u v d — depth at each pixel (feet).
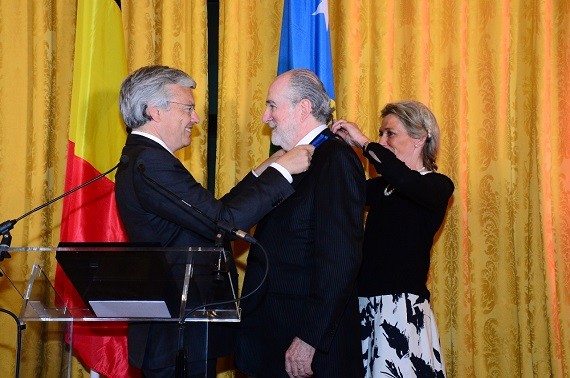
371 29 12.70
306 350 8.59
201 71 12.61
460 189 12.31
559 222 12.44
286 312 9.07
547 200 12.26
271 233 9.34
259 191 8.86
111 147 11.51
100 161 11.40
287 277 9.14
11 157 12.41
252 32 12.91
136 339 8.99
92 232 11.21
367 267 10.24
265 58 12.91
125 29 12.77
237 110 12.64
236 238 8.24
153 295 7.88
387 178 10.06
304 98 9.52
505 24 12.73
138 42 12.62
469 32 12.85
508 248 12.38
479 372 12.25
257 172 10.57
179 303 7.95
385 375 9.70
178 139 9.59
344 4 12.60
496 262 12.39
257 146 12.71
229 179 12.46
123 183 9.16
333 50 12.84
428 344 9.96
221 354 9.20
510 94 12.80
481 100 12.69
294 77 9.61
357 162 9.20
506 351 12.28
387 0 12.53
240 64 12.73
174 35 12.71
